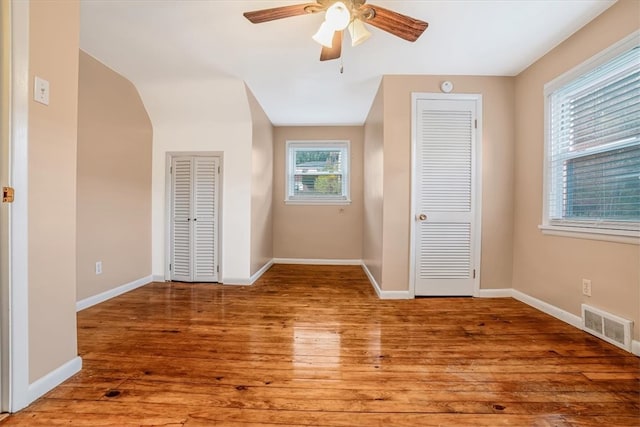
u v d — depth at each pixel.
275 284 3.67
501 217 3.10
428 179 3.10
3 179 1.27
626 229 1.94
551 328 2.31
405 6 1.99
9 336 1.28
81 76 2.62
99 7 2.02
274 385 1.55
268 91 3.48
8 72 1.27
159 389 1.50
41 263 1.42
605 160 2.12
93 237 2.80
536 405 1.39
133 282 3.38
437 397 1.46
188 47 2.54
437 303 2.93
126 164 3.22
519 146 3.01
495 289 3.13
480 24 2.19
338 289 3.46
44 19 1.42
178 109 3.53
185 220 3.67
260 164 4.04
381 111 3.17
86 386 1.51
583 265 2.26
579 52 2.26
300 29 2.27
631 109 1.93
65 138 1.55
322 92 3.50
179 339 2.09
